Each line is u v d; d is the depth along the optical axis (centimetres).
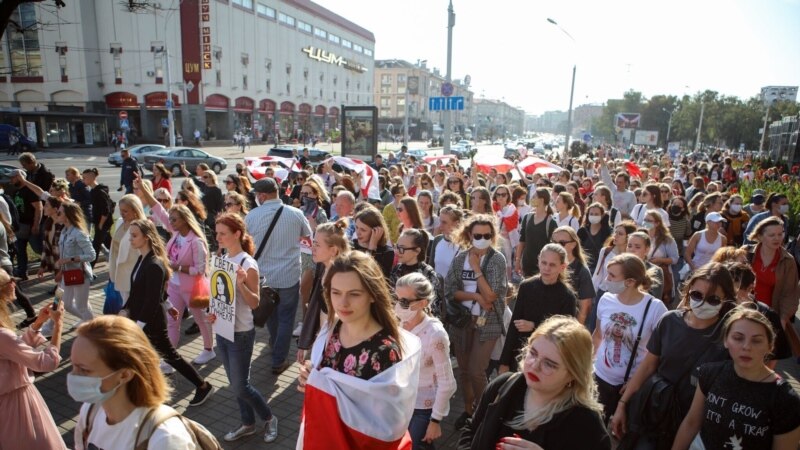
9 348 290
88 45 4756
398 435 228
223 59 5347
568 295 388
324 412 229
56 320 317
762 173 2169
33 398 308
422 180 1012
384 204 1023
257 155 4312
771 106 6400
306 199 754
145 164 2814
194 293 512
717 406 258
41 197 822
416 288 321
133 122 5066
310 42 7038
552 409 206
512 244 753
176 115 5078
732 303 304
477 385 431
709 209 830
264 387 516
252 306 403
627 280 363
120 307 555
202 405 473
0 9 923
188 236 534
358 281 238
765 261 492
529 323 393
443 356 327
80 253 585
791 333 483
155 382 209
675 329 318
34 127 3962
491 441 216
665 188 975
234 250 410
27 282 826
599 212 673
